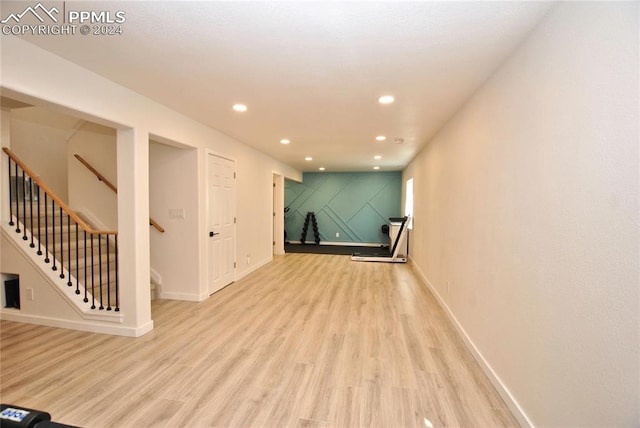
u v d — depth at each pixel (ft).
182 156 12.25
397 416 5.71
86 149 13.56
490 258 7.13
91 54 6.59
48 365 7.41
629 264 3.34
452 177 10.69
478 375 7.13
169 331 9.50
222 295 13.29
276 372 7.18
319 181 30.78
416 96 8.91
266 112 10.69
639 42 3.24
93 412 5.73
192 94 8.97
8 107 10.36
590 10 3.96
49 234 11.73
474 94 8.50
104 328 9.30
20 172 13.66
